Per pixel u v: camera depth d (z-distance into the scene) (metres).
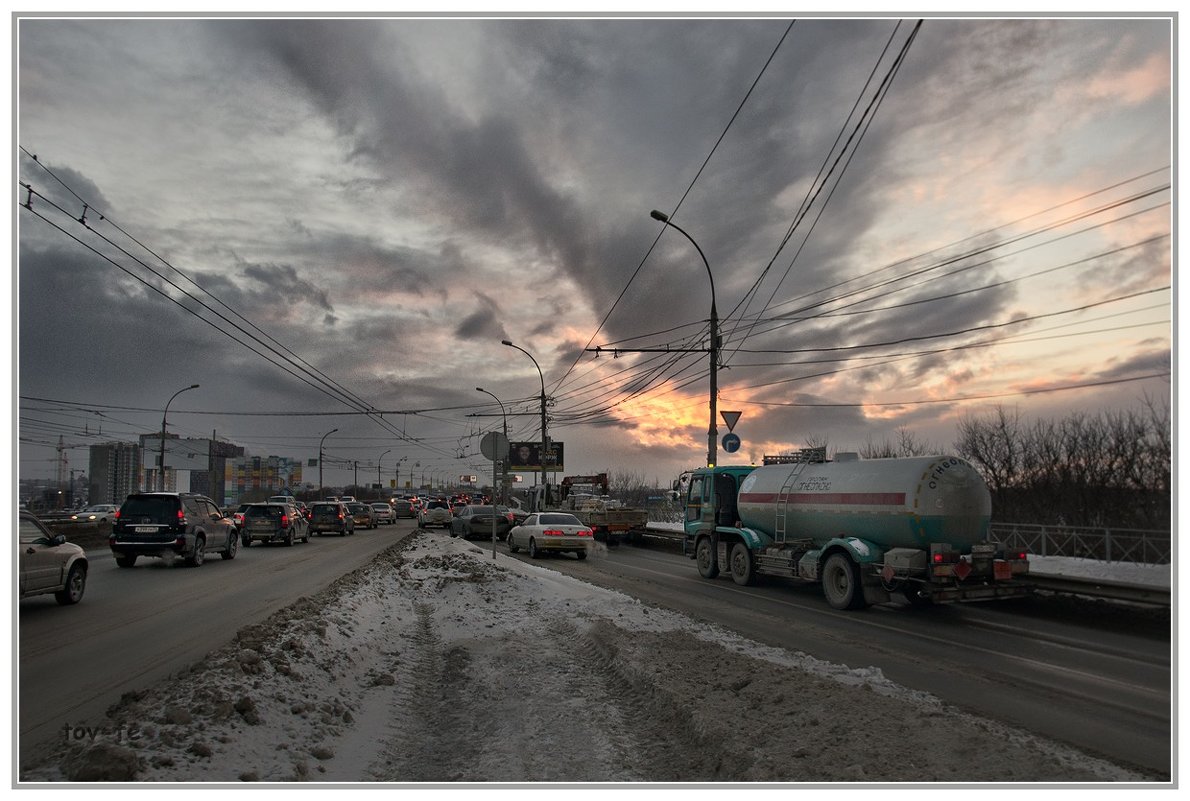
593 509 32.53
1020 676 8.01
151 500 20.70
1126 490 19.17
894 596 15.29
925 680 7.80
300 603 10.52
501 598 13.30
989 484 22.73
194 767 4.75
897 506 13.17
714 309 22.75
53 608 12.77
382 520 58.84
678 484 21.97
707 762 5.17
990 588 12.73
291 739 5.55
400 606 12.88
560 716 6.37
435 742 5.91
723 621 11.85
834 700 5.98
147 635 10.10
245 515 30.55
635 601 12.22
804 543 15.45
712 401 22.56
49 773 4.65
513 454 78.50
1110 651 9.52
